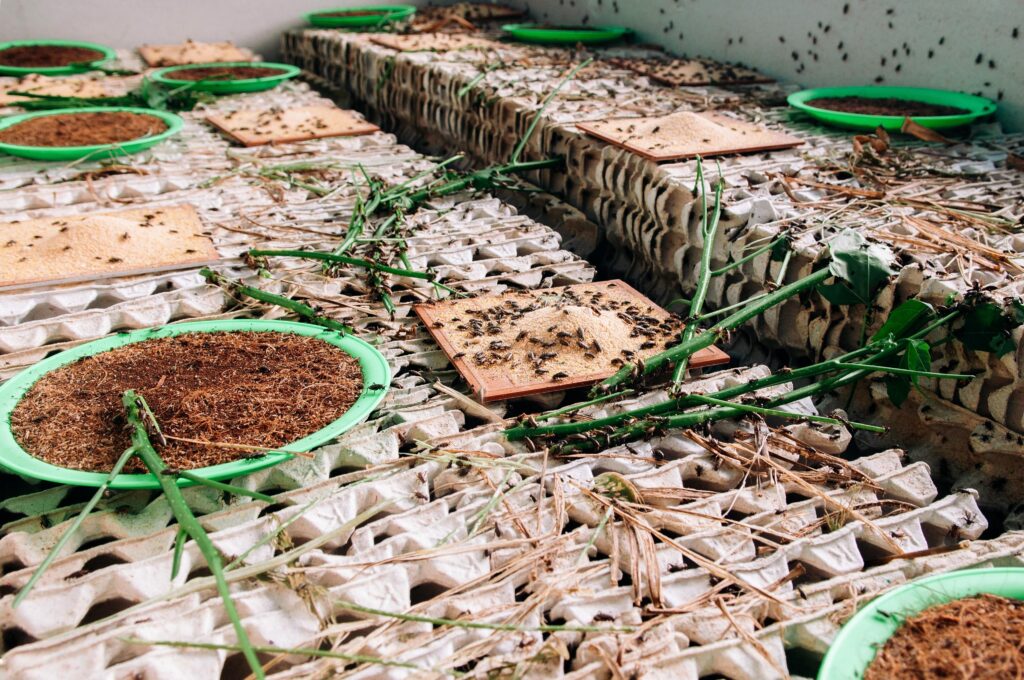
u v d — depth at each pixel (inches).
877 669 37.0
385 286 76.8
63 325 68.8
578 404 60.3
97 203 94.0
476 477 55.2
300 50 203.8
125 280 75.8
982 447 62.7
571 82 137.4
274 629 43.4
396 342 69.7
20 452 49.8
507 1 223.9
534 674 41.2
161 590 45.5
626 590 46.7
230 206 95.4
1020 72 109.6
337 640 42.9
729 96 131.4
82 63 163.6
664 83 140.1
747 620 45.3
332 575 46.3
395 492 53.4
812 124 117.3
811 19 137.6
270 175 104.3
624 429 59.4
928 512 54.9
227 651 42.0
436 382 64.3
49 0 190.7
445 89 143.3
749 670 42.3
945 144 106.1
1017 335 59.8
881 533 52.7
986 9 111.7
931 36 119.9
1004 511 63.6
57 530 48.6
